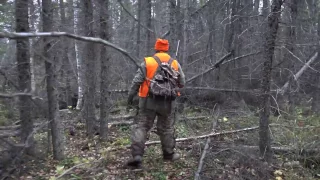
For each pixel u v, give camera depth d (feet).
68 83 32.07
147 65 15.16
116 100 32.32
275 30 16.02
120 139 22.31
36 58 13.43
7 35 6.06
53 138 17.19
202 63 35.01
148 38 37.01
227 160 16.83
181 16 31.48
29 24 16.08
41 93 15.10
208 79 32.89
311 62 24.67
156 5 37.93
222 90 30.71
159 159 17.20
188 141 21.24
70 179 13.88
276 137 20.48
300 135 20.10
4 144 10.37
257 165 15.93
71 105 36.91
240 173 15.23
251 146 18.58
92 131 24.11
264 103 16.76
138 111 15.87
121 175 15.12
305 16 23.40
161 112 15.66
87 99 24.27
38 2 16.05
